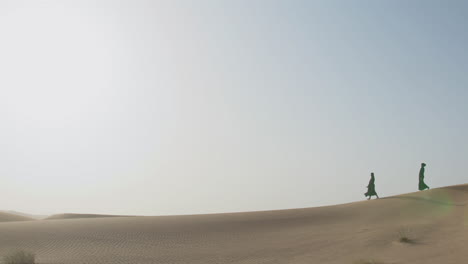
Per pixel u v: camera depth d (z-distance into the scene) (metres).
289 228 31.09
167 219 38.00
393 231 24.08
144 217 40.88
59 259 20.70
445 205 33.41
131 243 25.94
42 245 24.50
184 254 22.38
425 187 43.16
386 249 19.53
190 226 33.06
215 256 21.58
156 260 20.73
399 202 37.50
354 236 24.44
